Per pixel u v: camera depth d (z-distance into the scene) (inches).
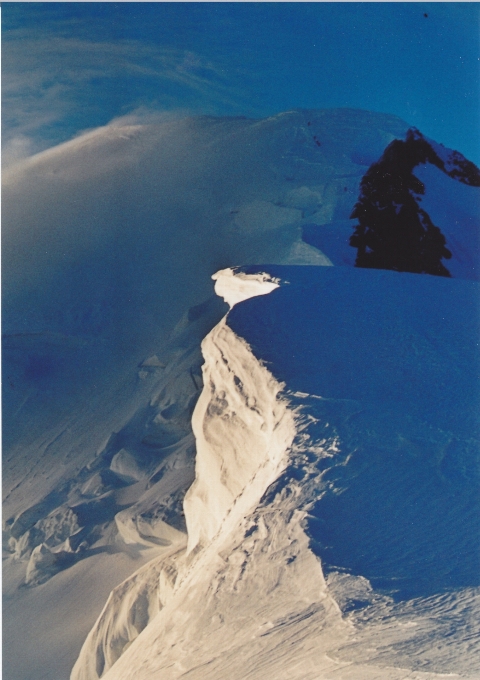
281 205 3334.2
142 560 1380.4
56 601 1314.0
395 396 389.1
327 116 3993.6
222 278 722.8
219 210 3580.2
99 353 2970.0
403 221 2204.7
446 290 626.5
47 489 2134.6
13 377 2792.8
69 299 3363.7
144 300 3284.9
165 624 343.3
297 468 325.1
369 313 541.6
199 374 2488.9
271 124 3971.5
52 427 2524.6
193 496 553.0
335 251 1839.3
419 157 2691.9
